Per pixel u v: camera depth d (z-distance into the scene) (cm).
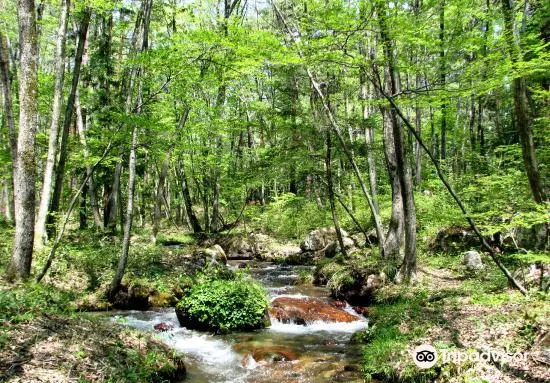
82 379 476
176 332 944
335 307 1149
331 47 871
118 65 1797
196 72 1099
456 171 2112
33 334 545
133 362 563
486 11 1191
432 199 1772
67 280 1112
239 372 719
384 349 721
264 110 1584
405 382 619
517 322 667
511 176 1063
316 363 758
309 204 2297
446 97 815
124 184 2608
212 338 916
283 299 1191
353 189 2359
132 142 1012
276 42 888
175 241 2259
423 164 2475
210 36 974
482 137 2022
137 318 1030
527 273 920
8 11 1691
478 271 1148
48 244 1199
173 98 1291
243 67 1064
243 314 991
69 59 2009
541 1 1015
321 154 1541
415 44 831
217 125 1748
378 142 1784
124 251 1095
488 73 726
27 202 906
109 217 2072
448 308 837
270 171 1609
